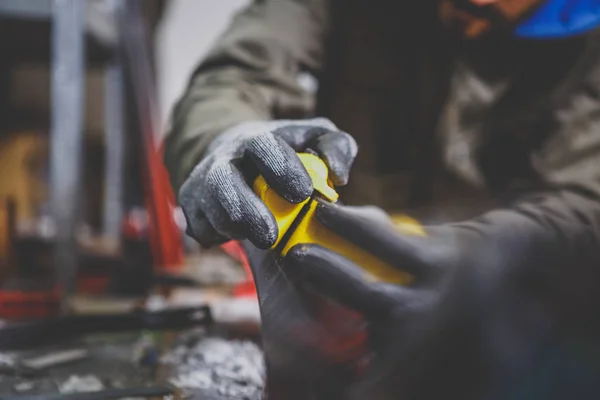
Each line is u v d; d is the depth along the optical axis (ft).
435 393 1.44
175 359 2.27
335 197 1.43
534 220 1.89
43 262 5.29
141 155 5.31
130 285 4.22
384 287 1.34
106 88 6.61
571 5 2.29
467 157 2.81
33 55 6.24
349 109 3.22
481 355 1.53
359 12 3.11
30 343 2.48
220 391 1.86
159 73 8.21
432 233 1.58
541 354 1.60
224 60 2.72
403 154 3.20
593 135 2.32
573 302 1.81
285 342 1.46
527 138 2.68
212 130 2.05
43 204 6.70
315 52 3.07
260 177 1.44
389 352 1.45
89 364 2.22
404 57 3.13
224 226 1.53
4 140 6.12
